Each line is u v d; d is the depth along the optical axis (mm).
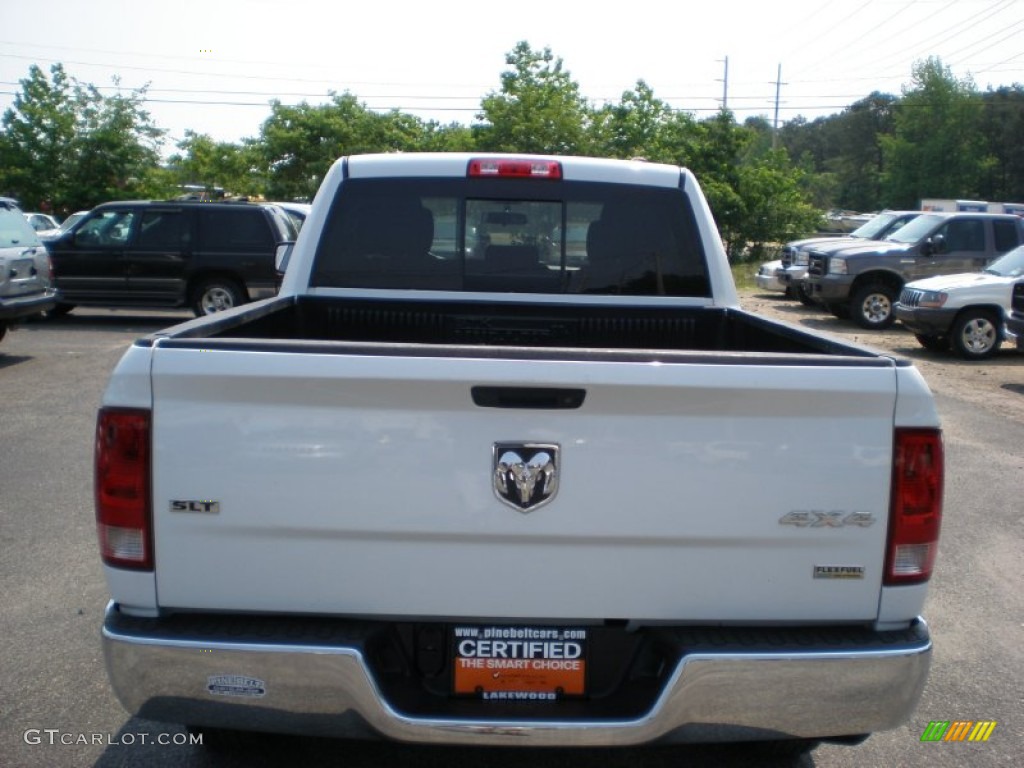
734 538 2826
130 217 16594
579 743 2812
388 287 4824
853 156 94812
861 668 2799
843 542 2850
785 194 39594
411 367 2719
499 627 2934
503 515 2801
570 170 4809
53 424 9312
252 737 3627
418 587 2848
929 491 2852
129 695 2828
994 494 7672
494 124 35750
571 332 4844
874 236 21406
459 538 2818
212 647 2770
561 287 4859
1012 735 4078
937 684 4531
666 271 4863
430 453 2777
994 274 15719
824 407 2791
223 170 38406
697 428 2779
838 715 2824
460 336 4844
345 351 2729
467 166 4785
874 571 2869
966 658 4809
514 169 4789
